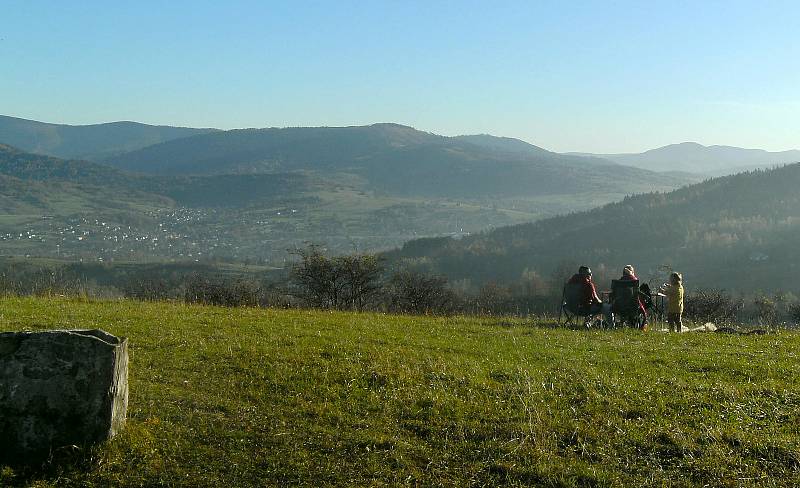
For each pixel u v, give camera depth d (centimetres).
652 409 907
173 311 1725
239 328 1434
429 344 1343
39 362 738
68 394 741
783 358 1238
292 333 1398
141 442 778
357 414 904
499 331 1600
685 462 757
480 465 763
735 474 732
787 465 751
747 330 1769
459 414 892
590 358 1227
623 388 995
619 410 906
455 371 1086
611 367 1153
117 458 746
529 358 1224
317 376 1047
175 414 873
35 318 1448
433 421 875
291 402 941
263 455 780
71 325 1371
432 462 771
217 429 837
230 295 2784
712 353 1287
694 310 3186
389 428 858
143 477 729
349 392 984
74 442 743
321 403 940
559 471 742
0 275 2505
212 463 760
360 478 735
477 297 3928
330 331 1460
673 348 1347
